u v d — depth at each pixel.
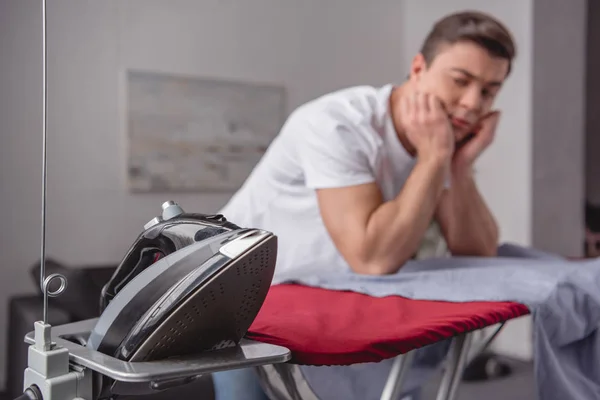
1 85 2.61
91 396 0.53
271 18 3.23
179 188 2.98
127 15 2.86
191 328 0.51
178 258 0.52
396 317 0.71
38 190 2.68
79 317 1.87
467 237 1.28
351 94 1.11
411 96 1.06
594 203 3.46
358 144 1.02
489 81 1.11
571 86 3.02
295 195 1.11
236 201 1.23
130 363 0.49
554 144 2.97
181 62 2.99
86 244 2.79
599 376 0.84
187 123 2.99
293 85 3.31
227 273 0.51
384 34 3.61
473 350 1.17
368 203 0.98
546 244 2.95
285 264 1.12
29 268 2.66
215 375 1.04
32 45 2.66
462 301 0.79
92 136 2.79
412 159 1.13
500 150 3.01
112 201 2.84
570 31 3.00
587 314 0.85
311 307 0.78
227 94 3.09
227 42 3.11
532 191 2.89
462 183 1.27
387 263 0.97
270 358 0.53
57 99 2.71
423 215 0.99
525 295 0.79
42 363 0.52
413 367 1.16
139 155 2.88
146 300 0.51
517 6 2.92
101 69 2.80
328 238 1.11
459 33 1.09
